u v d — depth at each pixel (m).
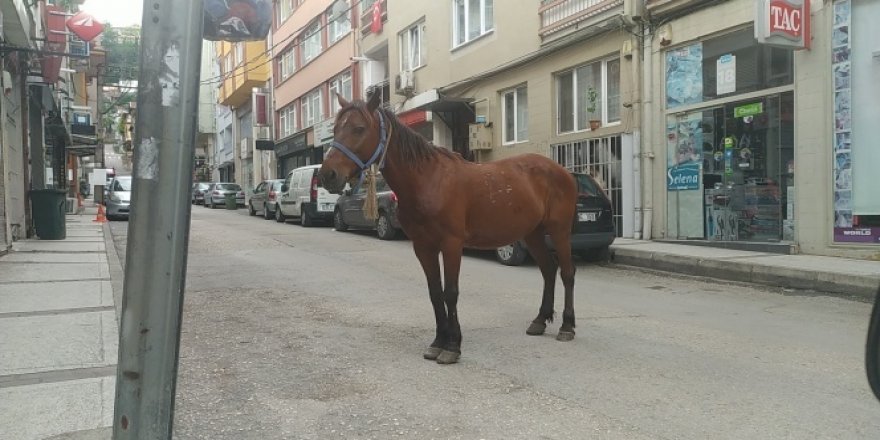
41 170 17.70
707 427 3.83
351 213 16.58
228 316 6.91
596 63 14.63
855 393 4.43
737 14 11.42
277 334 6.12
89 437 3.64
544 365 5.10
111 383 4.55
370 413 4.07
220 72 50.44
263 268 10.51
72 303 7.16
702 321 6.76
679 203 12.82
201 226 19.09
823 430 3.78
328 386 4.60
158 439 2.23
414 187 4.98
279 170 38.88
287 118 37.41
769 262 9.60
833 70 10.12
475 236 5.37
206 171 60.25
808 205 10.51
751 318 6.93
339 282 9.16
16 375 4.72
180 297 2.25
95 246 12.93
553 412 4.08
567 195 6.14
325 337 5.99
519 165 5.83
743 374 4.86
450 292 5.11
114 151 73.06
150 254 2.18
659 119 13.04
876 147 9.67
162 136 2.17
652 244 12.33
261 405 4.22
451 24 19.56
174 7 2.17
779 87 10.97
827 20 10.13
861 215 9.86
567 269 6.06
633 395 4.39
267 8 4.27
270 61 39.09
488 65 17.86
